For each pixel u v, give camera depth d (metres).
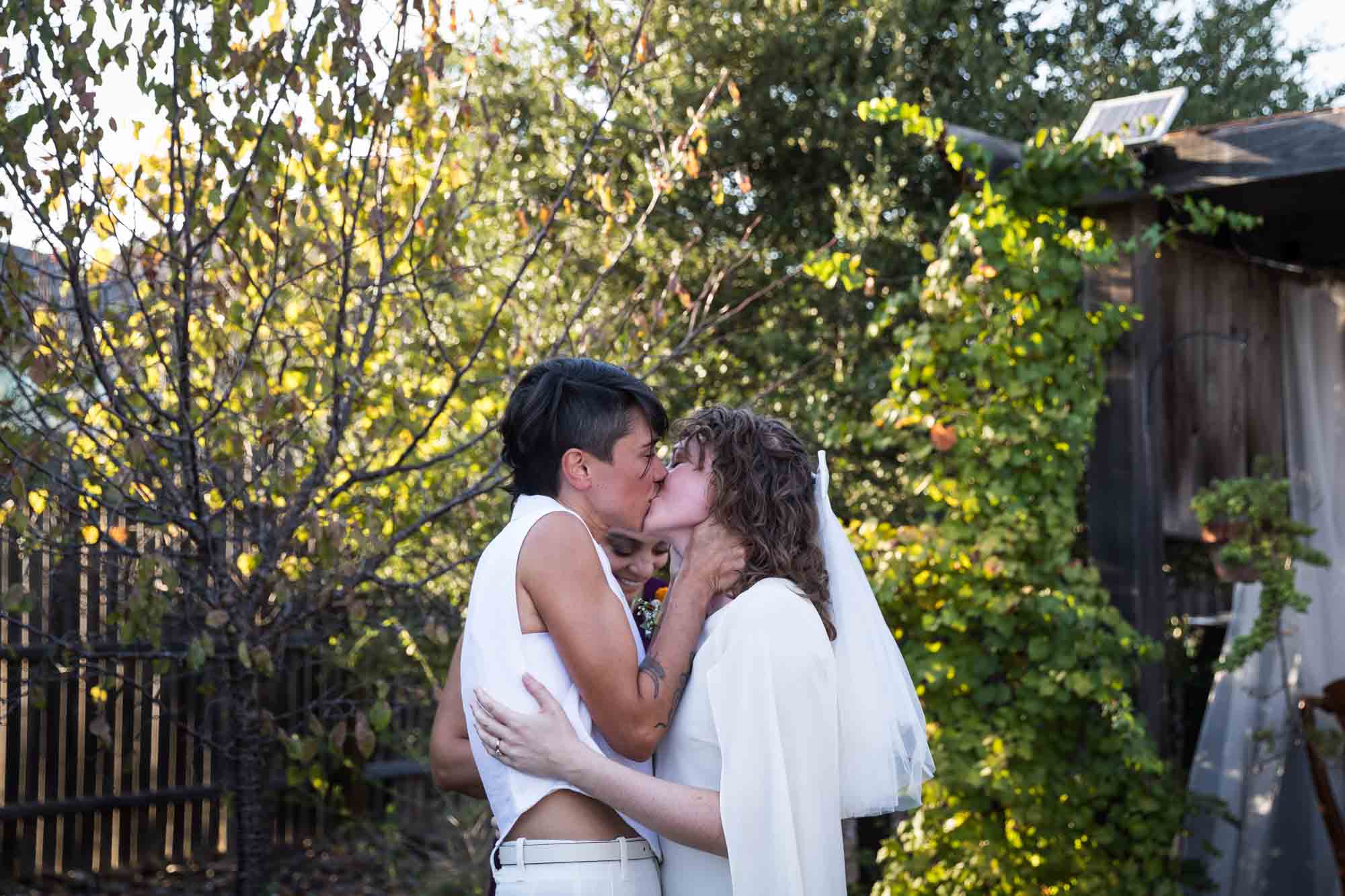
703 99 6.83
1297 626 5.21
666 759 2.14
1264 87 8.70
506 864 2.05
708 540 2.14
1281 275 5.52
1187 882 4.33
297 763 5.62
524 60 6.61
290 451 3.83
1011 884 4.24
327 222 3.61
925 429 4.70
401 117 3.69
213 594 3.58
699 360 6.45
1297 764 5.03
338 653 4.16
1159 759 4.37
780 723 1.98
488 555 2.16
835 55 7.30
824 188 7.32
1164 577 4.61
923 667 4.30
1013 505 4.38
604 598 2.06
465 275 4.00
